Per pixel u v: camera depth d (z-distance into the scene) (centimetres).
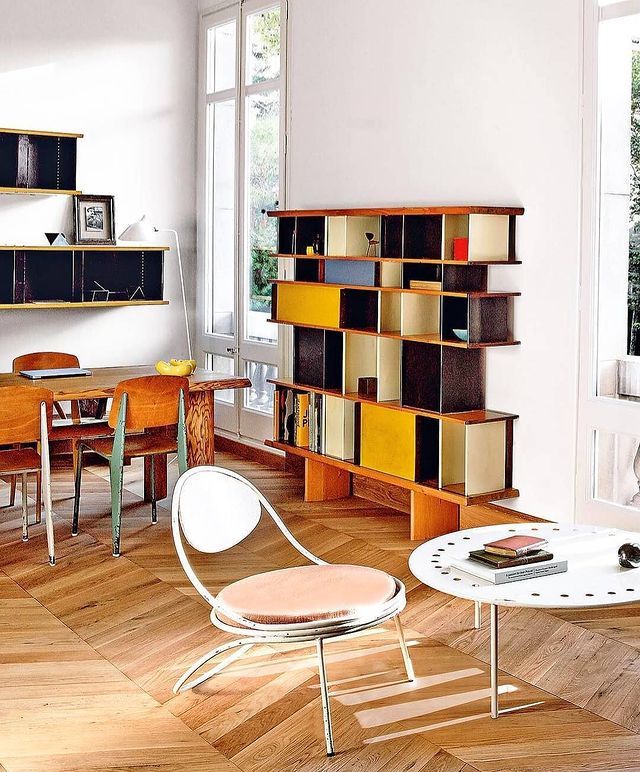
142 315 748
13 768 282
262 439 702
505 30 480
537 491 480
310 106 625
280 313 598
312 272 589
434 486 493
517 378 486
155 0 731
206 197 750
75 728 307
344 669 351
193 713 318
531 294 476
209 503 340
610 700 324
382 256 523
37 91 693
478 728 306
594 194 442
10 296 687
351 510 568
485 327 478
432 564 330
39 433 473
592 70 438
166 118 744
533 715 314
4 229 686
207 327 760
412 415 500
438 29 520
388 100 558
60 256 704
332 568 337
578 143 447
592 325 447
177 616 403
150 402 495
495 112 489
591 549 344
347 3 586
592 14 437
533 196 471
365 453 536
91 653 366
